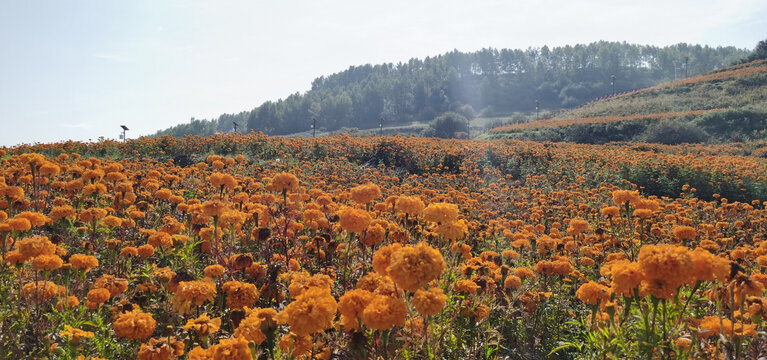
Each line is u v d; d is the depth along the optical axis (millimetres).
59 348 3217
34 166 6910
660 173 19641
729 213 12031
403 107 189750
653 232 7523
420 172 20844
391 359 3021
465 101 189375
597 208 12898
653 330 2947
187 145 20188
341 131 159000
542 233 8305
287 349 2977
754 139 46281
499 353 4141
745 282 2922
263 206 6262
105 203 7188
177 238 5191
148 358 2859
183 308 3334
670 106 72188
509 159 22703
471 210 10836
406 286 2717
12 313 3736
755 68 87062
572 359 4172
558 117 87750
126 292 4320
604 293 3527
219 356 2508
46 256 3822
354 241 5082
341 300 2881
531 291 4742
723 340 2818
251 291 3611
